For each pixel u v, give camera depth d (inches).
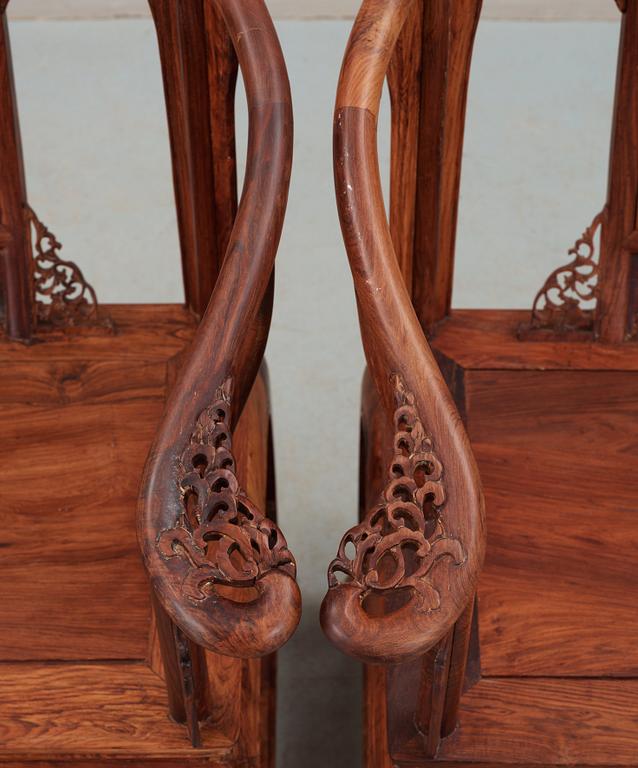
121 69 94.0
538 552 37.7
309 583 61.1
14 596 36.8
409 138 41.4
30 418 42.3
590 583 36.9
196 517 26.9
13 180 43.4
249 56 30.5
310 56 94.6
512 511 38.8
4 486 39.9
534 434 41.4
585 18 99.7
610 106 90.3
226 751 33.2
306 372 71.9
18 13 98.9
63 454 40.9
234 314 27.8
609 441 41.1
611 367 43.9
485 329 45.7
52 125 88.3
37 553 37.9
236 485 26.2
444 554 25.8
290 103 30.2
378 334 27.5
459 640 28.7
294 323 74.7
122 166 85.0
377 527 26.1
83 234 79.6
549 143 86.7
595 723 33.7
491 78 92.7
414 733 33.0
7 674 34.9
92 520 38.9
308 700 56.1
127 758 33.5
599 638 35.5
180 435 26.8
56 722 33.9
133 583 37.1
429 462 26.5
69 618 36.2
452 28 39.2
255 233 28.5
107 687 34.6
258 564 25.5
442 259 44.6
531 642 35.4
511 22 99.0
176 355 44.8
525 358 44.3
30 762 33.8
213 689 34.0
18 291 44.6
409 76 39.8
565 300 45.1
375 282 27.6
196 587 25.3
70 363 44.4
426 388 27.1
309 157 85.3
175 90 41.7
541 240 79.4
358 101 29.1
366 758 40.6
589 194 82.9
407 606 25.5
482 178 83.7
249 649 25.0
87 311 45.7
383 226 28.3
